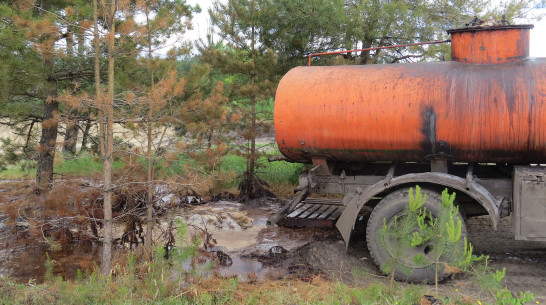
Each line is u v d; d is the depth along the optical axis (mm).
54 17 6008
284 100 6223
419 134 5664
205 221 8555
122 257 5898
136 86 6781
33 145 9570
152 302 4730
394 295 4977
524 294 4652
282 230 8133
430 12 12219
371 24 11305
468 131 5484
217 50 11023
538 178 5254
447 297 4957
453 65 5879
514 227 5449
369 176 6492
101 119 5477
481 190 5523
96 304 4688
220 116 7543
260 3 10977
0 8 7168
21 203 7133
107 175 5586
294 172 12305
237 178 11234
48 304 4727
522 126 5297
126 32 5492
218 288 5117
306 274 5910
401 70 5961
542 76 5387
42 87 8492
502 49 5730
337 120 5949
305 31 11438
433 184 5848
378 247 5766
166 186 6457
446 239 4777
